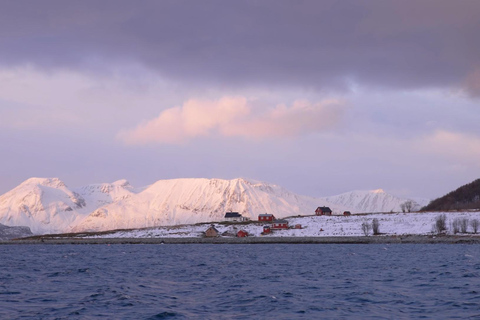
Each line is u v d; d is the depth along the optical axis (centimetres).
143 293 5734
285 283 6612
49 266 9869
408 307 4731
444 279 6825
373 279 6975
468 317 4238
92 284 6694
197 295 5575
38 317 4412
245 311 4612
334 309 4669
